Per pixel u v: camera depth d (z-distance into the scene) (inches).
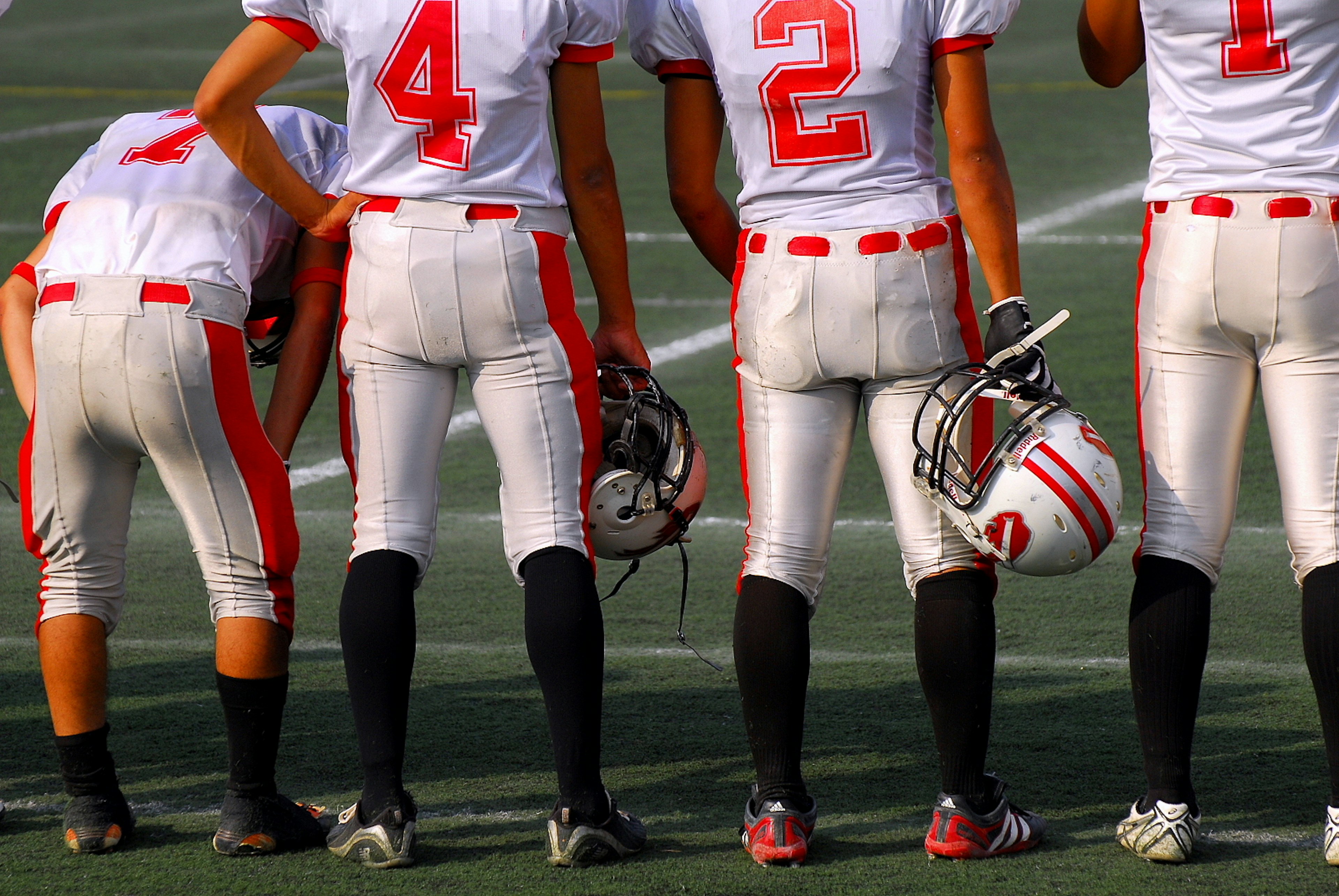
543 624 390.6
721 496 832.3
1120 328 1190.9
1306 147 377.1
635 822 415.2
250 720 404.8
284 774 474.6
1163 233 396.2
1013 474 378.0
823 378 395.9
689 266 1487.5
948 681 391.5
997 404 995.3
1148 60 399.5
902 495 402.3
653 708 534.0
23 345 425.4
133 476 418.6
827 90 380.2
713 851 410.6
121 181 412.2
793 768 403.9
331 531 776.9
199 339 391.9
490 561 719.1
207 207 406.9
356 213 401.7
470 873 395.2
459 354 398.0
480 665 580.7
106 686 418.0
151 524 795.4
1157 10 385.1
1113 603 644.7
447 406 411.5
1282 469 397.7
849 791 457.1
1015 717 516.7
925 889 381.7
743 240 404.8
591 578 400.8
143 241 396.8
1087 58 429.7
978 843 397.1
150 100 2475.4
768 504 407.8
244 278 406.9
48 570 417.4
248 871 397.4
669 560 722.8
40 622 412.2
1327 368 388.2
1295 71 374.0
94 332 387.9
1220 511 402.0
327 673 574.6
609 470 427.8
